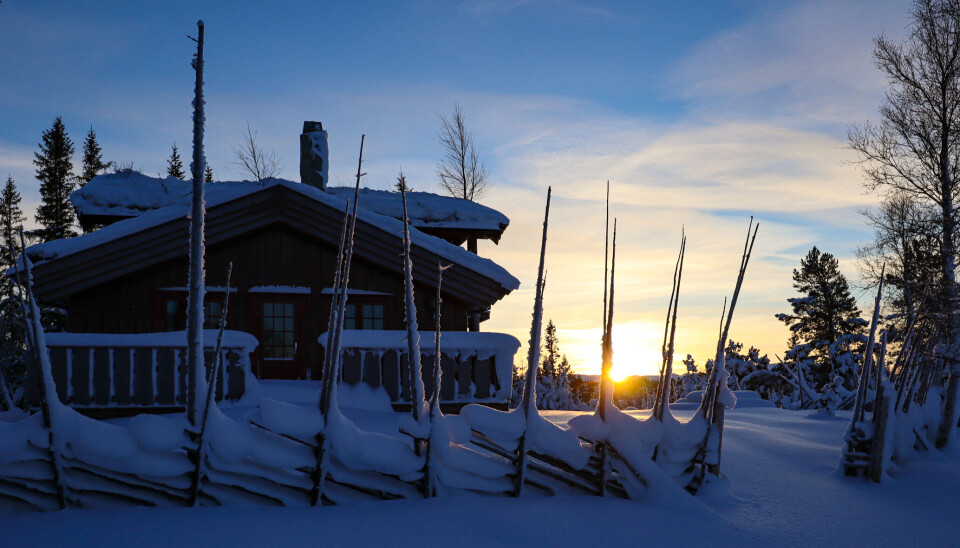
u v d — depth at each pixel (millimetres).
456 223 14891
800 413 14250
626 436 5879
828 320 46406
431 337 10930
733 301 6516
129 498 4980
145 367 10297
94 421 4918
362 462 5215
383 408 10430
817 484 6805
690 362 27203
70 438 4809
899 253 15484
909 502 6293
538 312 5812
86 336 10148
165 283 12328
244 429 5121
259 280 12633
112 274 11555
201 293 5203
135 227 11594
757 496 6293
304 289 12711
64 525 4508
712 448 6332
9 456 4648
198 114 5207
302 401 10484
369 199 15219
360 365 10664
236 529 4523
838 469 7285
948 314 10578
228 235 12156
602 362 6062
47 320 21594
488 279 12328
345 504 5254
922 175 16766
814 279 47969
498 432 5555
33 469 4766
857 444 7262
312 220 12438
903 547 5055
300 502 5227
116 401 10203
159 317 12242
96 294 12094
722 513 5699
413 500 5383
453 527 4781
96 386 10164
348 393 10500
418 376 5547
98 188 14242
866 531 5398
